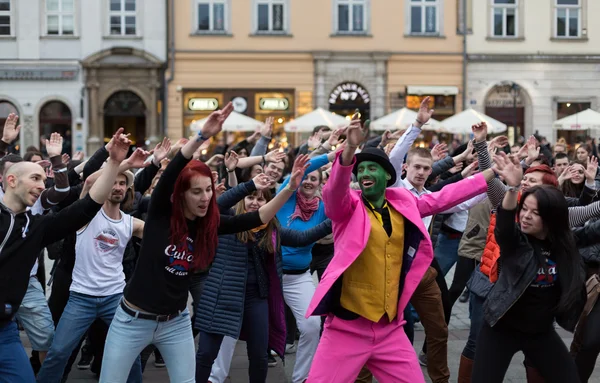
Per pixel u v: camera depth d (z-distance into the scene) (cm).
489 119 2100
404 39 2867
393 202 464
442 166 715
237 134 2772
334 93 2880
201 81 2836
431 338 606
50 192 575
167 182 433
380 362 459
